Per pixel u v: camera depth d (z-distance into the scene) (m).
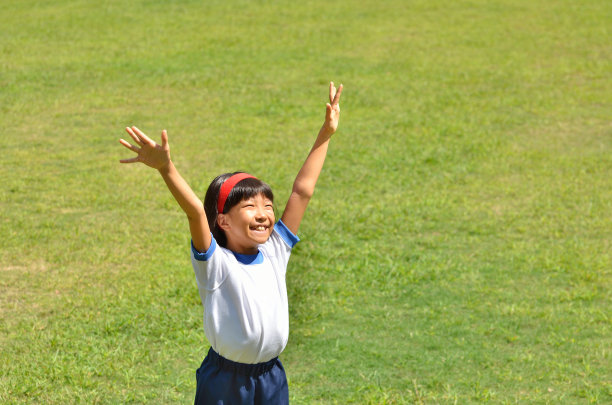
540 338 8.27
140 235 11.04
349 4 31.67
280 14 29.67
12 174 13.78
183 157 15.15
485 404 6.89
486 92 20.55
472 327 8.52
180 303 8.77
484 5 31.77
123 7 30.02
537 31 27.69
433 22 28.89
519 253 10.77
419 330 8.41
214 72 21.91
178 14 29.20
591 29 27.91
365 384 7.19
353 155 15.41
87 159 14.88
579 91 20.75
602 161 15.48
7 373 7.11
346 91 20.39
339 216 12.07
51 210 12.06
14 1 30.70
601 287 9.69
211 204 4.68
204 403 4.70
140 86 20.45
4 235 10.85
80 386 6.94
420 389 7.14
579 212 12.59
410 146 16.11
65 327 8.12
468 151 15.86
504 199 13.22
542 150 16.12
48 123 17.23
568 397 7.04
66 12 29.00
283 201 12.80
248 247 4.71
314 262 10.25
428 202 12.87
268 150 15.77
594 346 8.09
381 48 25.16
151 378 7.12
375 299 9.21
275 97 19.73
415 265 10.23
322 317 8.65
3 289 9.09
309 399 6.89
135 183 13.55
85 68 21.92
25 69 21.56
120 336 7.97
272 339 4.60
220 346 4.57
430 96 20.14
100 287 9.23
